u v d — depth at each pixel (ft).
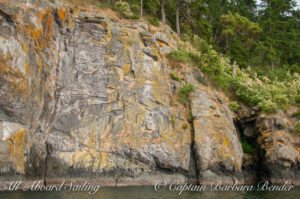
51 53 59.57
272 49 130.00
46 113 56.85
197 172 67.87
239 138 85.81
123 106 64.54
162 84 71.92
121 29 73.05
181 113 72.13
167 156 63.87
